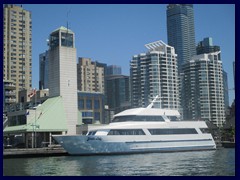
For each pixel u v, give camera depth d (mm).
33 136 80500
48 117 84625
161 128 69000
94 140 63156
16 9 197625
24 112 85312
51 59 93750
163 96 189750
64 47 91812
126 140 65062
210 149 74750
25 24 199625
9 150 65375
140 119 68500
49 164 52938
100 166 49281
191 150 72062
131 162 53750
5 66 190375
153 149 67375
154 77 190750
